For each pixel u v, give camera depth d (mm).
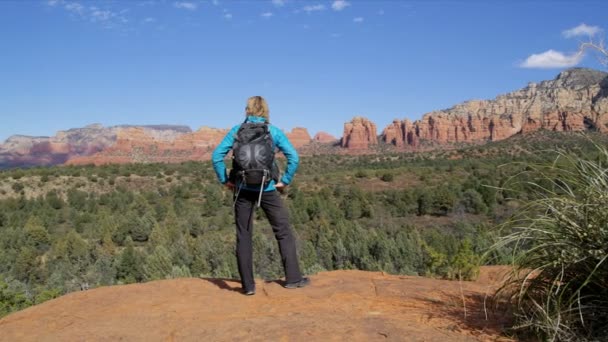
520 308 2893
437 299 3807
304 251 44594
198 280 4734
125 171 102500
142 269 44750
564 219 2855
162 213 74750
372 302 3740
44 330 3449
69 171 98438
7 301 16750
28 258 45438
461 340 2773
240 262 4066
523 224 2967
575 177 2930
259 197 3809
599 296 2744
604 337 2582
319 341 2822
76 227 68250
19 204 79000
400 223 65062
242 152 3799
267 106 4027
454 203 64625
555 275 2916
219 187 91875
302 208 70625
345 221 64125
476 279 5383
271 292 4109
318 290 4137
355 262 43594
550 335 2652
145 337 3117
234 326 3162
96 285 42812
